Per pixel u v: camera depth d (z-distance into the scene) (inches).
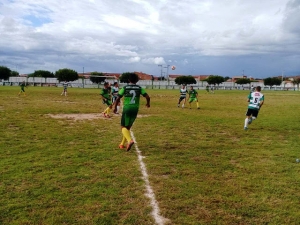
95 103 978.1
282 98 1625.2
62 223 155.7
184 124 529.0
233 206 180.5
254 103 478.0
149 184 214.7
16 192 193.3
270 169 257.1
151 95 1659.7
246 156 303.4
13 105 828.0
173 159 283.9
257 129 490.0
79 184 210.7
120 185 211.0
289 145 361.1
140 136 401.4
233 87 3873.0
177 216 166.9
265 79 4207.7
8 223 154.0
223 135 426.9
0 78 3361.2
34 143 342.6
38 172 234.7
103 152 305.4
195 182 220.5
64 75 3403.1
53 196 188.4
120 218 163.2
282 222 162.1
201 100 1320.1
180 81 3838.6
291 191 206.1
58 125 485.7
